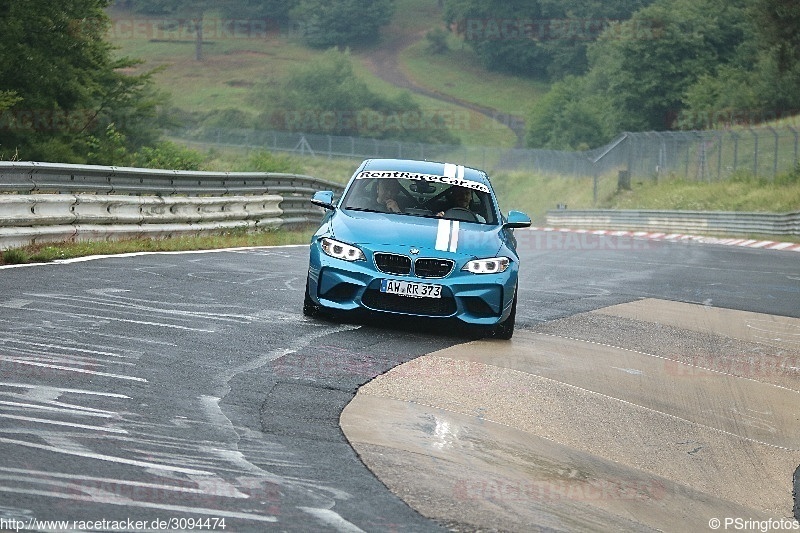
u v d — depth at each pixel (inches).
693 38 7657.5
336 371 707.4
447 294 871.1
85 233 1389.0
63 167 1323.8
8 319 769.6
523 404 682.2
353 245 888.9
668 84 7667.3
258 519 398.9
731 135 4697.3
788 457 671.8
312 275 901.8
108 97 3900.1
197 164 3496.6
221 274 1207.6
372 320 932.0
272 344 781.3
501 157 7199.8
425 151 7628.0
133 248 1384.1
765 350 1015.6
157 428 518.6
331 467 488.7
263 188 2038.6
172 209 1672.0
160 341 746.8
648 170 5354.3
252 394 618.8
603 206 5270.7
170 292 1003.3
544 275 1624.0
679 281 1649.9
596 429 655.1
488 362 797.9
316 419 579.2
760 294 1517.0
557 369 804.0
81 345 702.5
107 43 3698.3
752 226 3563.0
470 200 983.6
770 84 6289.4
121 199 1489.9
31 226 1279.5
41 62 2984.7
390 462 511.5
